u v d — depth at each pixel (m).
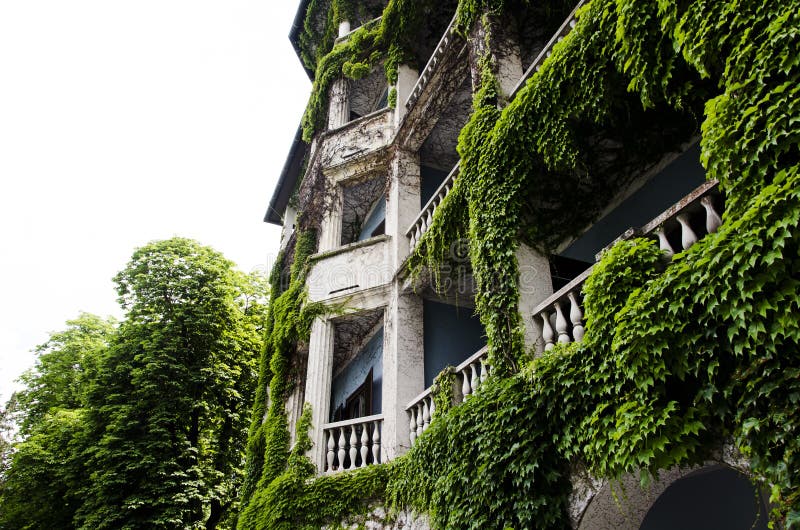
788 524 3.85
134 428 19.64
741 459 4.49
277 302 15.84
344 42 18.77
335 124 17.27
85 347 26.62
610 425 5.49
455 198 10.00
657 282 5.16
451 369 9.12
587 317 5.99
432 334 12.28
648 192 9.45
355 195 16.23
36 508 20.50
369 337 14.70
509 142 8.53
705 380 4.78
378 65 17.14
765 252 4.33
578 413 5.97
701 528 7.91
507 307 7.68
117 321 29.98
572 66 7.53
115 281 23.53
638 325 5.20
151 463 18.77
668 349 4.99
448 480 7.37
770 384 4.22
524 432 6.36
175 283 22.53
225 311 23.12
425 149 14.77
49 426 22.17
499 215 8.30
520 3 10.45
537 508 5.95
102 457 18.89
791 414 4.03
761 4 4.62
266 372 16.52
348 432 13.25
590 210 8.83
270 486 11.94
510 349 7.41
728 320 4.62
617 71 7.05
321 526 10.59
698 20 5.18
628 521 5.92
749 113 4.60
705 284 4.76
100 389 20.78
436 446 8.14
